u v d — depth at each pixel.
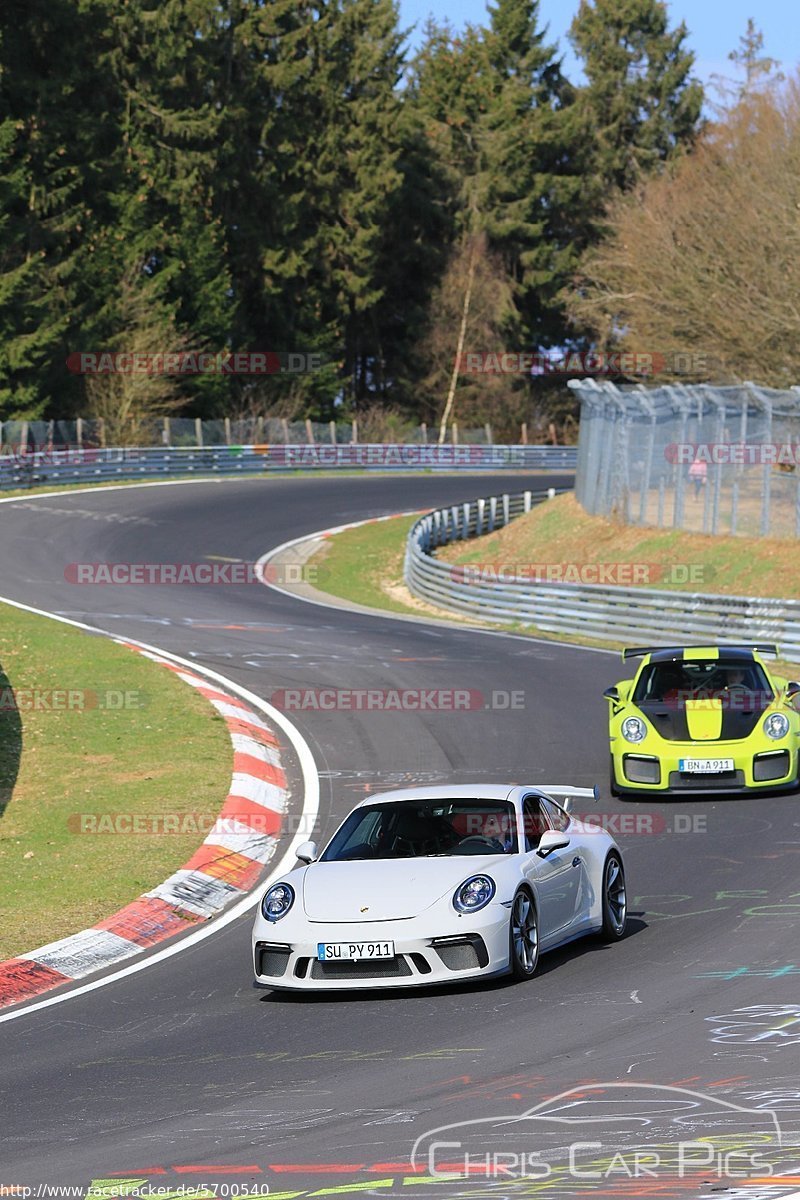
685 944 38.09
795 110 180.88
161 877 49.72
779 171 168.25
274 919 35.47
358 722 77.31
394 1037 31.05
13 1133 26.19
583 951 38.66
